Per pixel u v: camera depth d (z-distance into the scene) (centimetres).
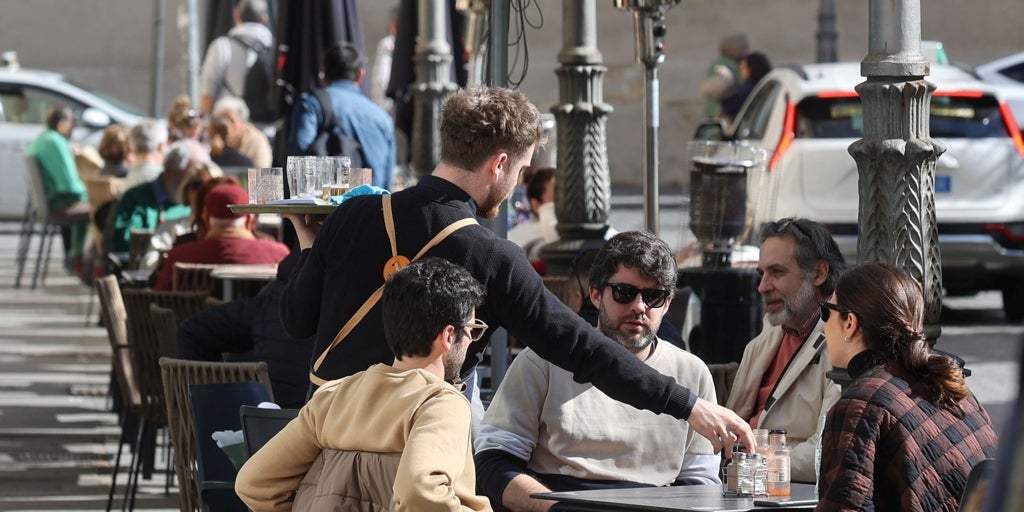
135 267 3247
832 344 1243
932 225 1420
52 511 2150
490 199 1305
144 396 2147
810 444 1466
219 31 4500
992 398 2784
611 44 8100
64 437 2680
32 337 3847
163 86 8519
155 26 6412
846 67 3972
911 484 1136
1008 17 8150
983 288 3881
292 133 2823
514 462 1412
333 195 1488
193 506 1602
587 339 1277
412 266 1155
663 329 1683
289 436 1148
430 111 3525
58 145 4541
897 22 1409
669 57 8138
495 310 1275
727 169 2352
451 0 3641
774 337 1587
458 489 1066
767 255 1562
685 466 1428
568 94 2753
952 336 3625
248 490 1153
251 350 1898
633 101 8106
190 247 2506
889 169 1409
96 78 8462
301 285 1322
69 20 8456
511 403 1423
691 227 2394
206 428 1468
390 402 1096
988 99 3794
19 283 4916
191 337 1856
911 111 1409
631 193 7388
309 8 3225
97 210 3975
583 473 1406
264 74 4116
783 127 3738
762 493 1238
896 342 1195
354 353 1282
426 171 3534
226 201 2511
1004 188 3738
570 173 2752
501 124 1281
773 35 8156
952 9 8181
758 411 1591
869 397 1160
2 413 2884
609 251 1418
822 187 3678
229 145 3778
